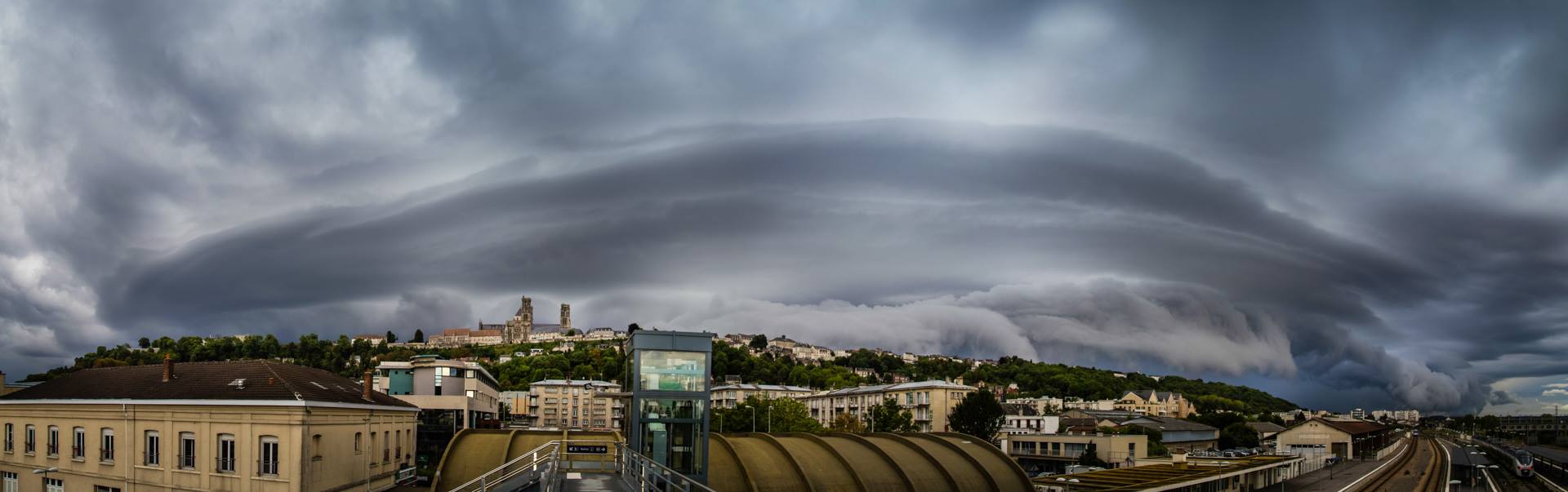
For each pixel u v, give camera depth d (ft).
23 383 254.88
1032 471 429.38
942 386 531.91
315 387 181.37
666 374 158.61
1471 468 416.87
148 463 173.99
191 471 167.32
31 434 195.62
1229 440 588.91
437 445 316.60
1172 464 312.09
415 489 212.64
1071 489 227.61
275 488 157.58
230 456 164.04
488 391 412.98
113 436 179.11
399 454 221.87
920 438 244.22
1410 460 510.99
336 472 174.50
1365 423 654.12
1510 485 351.67
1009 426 551.18
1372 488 334.03
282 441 159.12
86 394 188.65
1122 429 495.00
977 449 231.71
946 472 202.18
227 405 163.94
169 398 172.24
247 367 180.45
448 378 339.77
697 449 157.99
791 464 192.54
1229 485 288.10
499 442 188.65
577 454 133.69
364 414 192.65
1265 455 422.82
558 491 91.25
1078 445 421.18
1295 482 361.30
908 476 194.80
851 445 221.87
